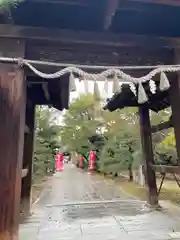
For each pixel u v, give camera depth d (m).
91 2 2.40
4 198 2.23
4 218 2.20
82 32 2.72
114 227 4.07
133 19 2.75
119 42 2.79
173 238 3.46
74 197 7.75
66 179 15.09
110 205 6.12
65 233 3.77
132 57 2.97
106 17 2.50
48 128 11.99
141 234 3.66
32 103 5.39
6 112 2.38
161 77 2.53
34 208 5.84
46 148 11.50
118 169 12.51
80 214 5.12
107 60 2.93
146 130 5.99
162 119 9.88
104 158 14.11
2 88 2.42
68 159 50.53
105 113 16.39
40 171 11.26
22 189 4.99
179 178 9.34
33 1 2.37
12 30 2.57
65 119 23.22
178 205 5.77
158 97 5.22
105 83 2.47
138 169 11.45
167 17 2.71
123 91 4.88
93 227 4.09
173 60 2.92
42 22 2.72
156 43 2.85
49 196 8.02
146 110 6.10
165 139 8.36
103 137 19.14
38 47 2.80
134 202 6.44
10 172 2.28
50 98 5.36
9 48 2.55
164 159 7.89
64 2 2.41
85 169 26.16
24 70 2.61
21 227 4.12
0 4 2.05
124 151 11.56
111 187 10.55
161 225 4.15
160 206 5.62
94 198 7.46
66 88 4.13
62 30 2.68
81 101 21.47
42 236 3.63
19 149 2.35
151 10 2.55
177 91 2.92
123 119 14.05
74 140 21.66
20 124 2.39
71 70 2.42
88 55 2.91
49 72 2.88
